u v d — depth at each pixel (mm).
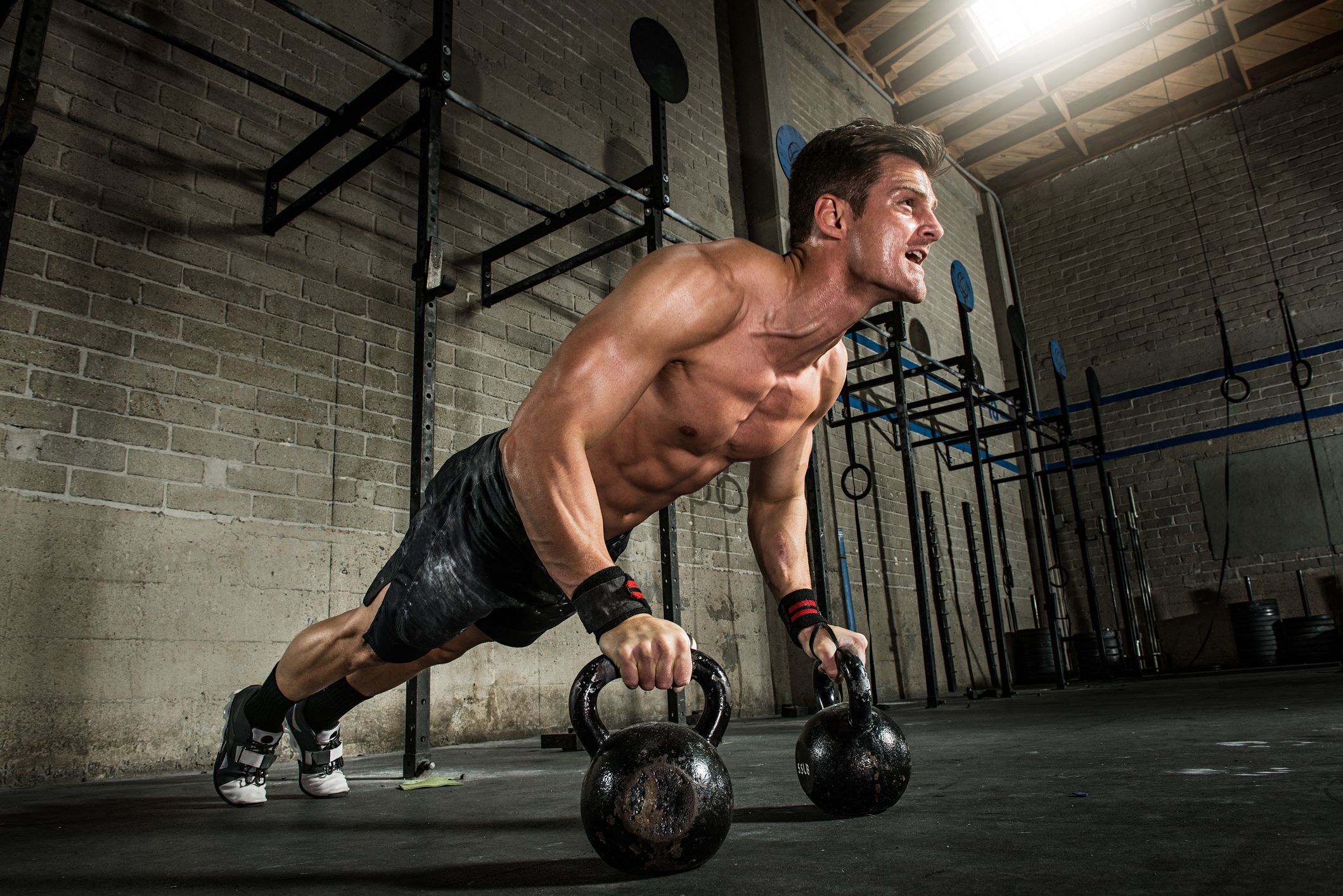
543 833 1102
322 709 1719
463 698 3533
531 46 4703
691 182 5645
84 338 2762
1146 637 8023
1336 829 814
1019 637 7812
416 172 3908
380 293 3637
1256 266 8305
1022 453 6684
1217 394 8250
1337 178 8031
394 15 4004
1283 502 7770
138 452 2812
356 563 3311
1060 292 9344
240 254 3213
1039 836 844
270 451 3148
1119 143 9258
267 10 3510
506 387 4047
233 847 1081
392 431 3557
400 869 856
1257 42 8062
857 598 5852
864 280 1100
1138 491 8461
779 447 1254
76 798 1987
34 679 2480
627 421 1152
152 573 2771
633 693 4246
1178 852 734
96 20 3004
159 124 3092
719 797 752
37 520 2562
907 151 1125
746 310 1093
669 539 3029
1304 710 2590
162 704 2719
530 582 1220
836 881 674
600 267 4754
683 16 6023
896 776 1023
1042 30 7918
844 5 7590
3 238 1820
